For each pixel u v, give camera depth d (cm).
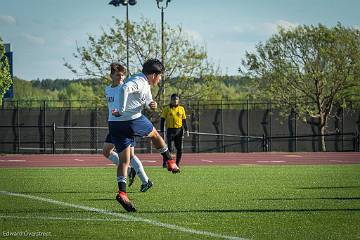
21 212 1304
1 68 5038
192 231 1056
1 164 3509
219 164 3488
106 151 1605
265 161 3859
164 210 1331
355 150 5847
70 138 5984
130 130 1366
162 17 5734
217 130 6175
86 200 1538
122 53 6012
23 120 5959
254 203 1461
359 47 6419
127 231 1060
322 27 6412
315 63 6431
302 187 1906
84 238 996
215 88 6162
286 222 1158
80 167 3139
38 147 5959
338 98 6481
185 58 6047
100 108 6047
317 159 4112
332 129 6384
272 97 6469
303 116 6309
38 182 2123
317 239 982
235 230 1069
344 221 1170
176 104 2867
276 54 6519
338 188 1870
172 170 1441
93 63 5994
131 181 1667
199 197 1600
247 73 6619
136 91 1362
